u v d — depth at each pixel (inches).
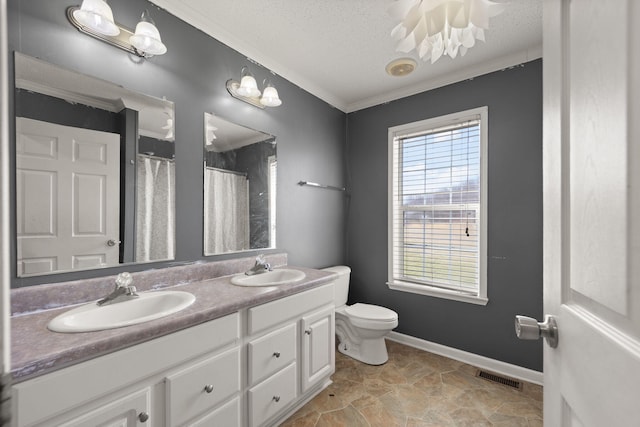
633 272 14.1
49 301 43.4
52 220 45.2
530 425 59.4
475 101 85.3
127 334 34.3
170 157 60.3
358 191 111.3
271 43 74.5
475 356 84.5
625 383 14.3
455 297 88.1
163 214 59.0
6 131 9.9
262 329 53.2
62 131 46.4
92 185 49.5
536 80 76.0
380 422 60.3
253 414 51.0
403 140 101.7
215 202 69.0
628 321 14.4
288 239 89.2
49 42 45.1
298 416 61.9
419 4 42.7
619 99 15.0
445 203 92.0
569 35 21.5
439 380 76.0
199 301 47.7
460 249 89.1
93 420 32.0
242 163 75.4
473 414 62.8
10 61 41.8
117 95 52.6
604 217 16.6
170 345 39.0
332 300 71.9
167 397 38.7
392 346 96.7
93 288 47.9
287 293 58.2
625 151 14.5
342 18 65.6
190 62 63.9
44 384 28.6
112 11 51.8
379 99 104.9
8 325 10.4
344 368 82.1
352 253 112.8
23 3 42.8
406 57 80.7
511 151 79.4
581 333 19.1
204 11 63.3
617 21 15.1
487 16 41.3
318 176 100.6
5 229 10.1
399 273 102.3
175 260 60.9
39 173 44.1
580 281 19.7
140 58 55.8
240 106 75.0
